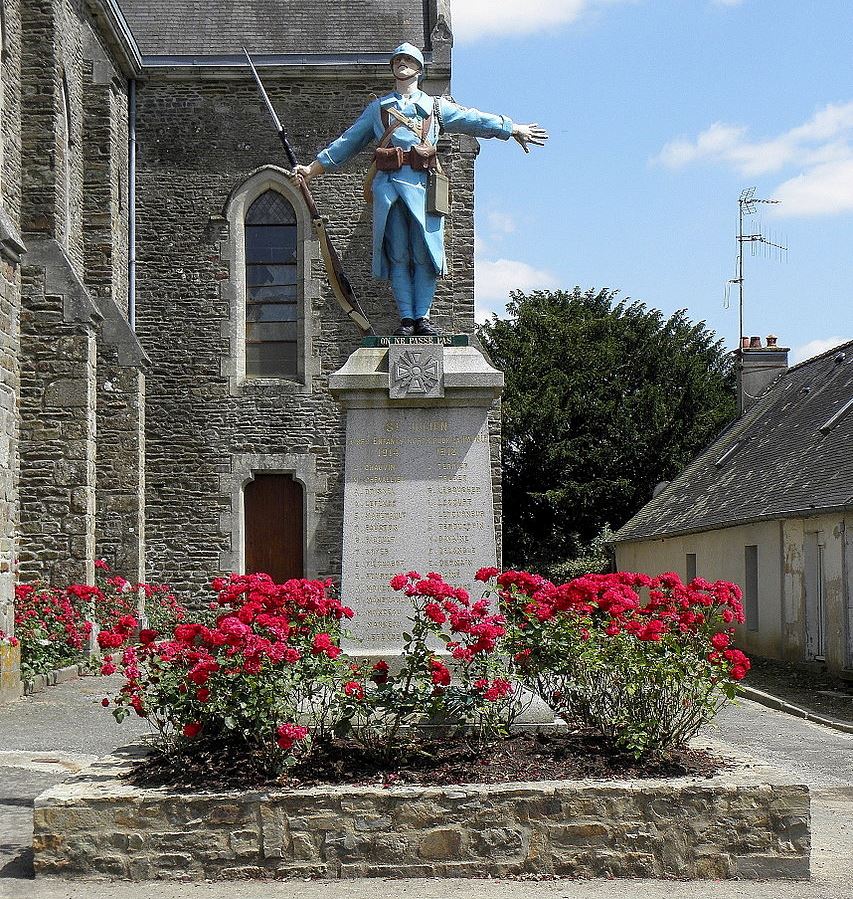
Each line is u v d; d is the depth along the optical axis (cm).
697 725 788
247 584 785
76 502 1866
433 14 2359
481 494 863
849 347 2977
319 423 2244
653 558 3462
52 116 1886
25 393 1875
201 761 725
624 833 679
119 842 673
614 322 4481
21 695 1452
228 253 2262
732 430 3481
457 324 2250
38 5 1883
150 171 2270
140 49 2341
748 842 680
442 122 941
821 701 1744
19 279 1778
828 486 2142
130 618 789
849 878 684
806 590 2247
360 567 858
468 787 684
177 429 2238
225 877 670
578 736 783
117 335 2077
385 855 674
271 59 2272
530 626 777
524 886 657
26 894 641
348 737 767
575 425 4278
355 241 2280
